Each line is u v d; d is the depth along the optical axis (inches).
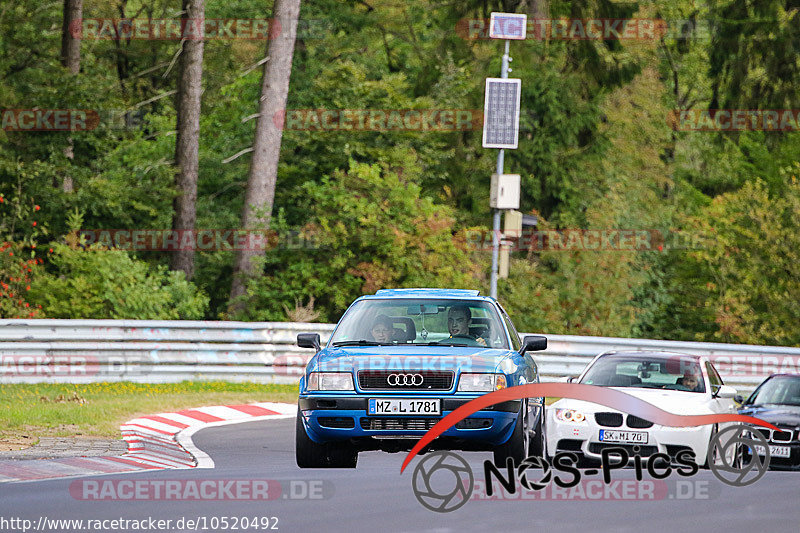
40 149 5128.0
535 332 5280.5
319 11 6870.1
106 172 5679.1
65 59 5698.8
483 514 1446.9
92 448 2217.0
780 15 6806.1
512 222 3703.3
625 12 6491.1
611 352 2421.3
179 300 4554.6
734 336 6102.4
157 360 3644.2
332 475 1822.1
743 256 6151.6
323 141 5684.1
